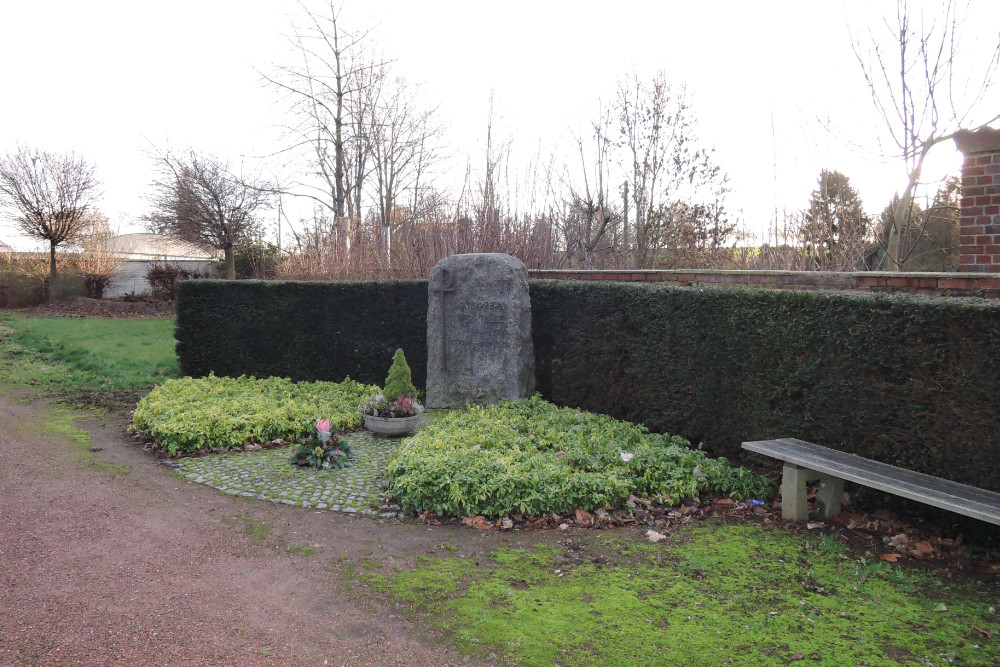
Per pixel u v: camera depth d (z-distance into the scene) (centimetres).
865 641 311
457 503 486
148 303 2553
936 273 527
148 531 468
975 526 414
